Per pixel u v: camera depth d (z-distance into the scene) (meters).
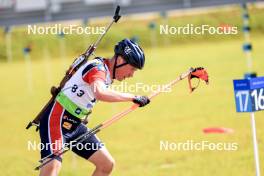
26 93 71.94
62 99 18.67
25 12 143.62
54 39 114.50
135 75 73.88
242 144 32.91
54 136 18.58
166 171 29.38
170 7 146.50
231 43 106.62
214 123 40.25
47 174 18.45
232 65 72.62
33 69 101.12
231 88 55.69
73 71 18.81
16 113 57.19
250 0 135.12
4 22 143.88
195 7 143.62
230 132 34.91
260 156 29.78
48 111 18.86
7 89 77.88
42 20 144.38
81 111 18.77
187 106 49.06
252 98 17.95
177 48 110.69
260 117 40.19
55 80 81.94
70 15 144.38
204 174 27.83
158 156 33.00
